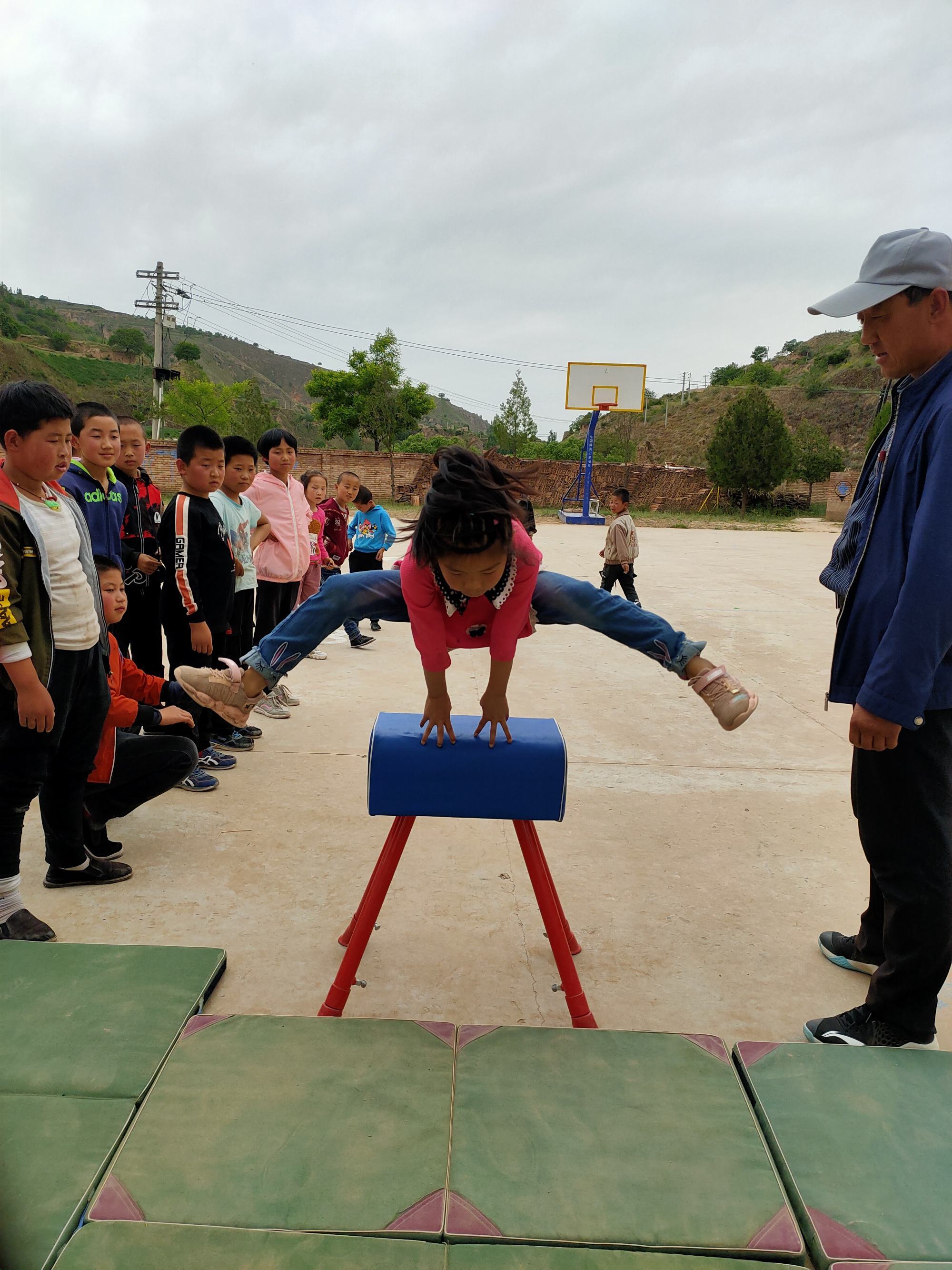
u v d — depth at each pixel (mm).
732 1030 2260
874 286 1898
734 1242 1541
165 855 3156
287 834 3352
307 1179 1634
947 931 2025
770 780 4109
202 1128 1752
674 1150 1742
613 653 6891
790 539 20641
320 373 38594
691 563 13898
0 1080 1870
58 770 2719
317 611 2045
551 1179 1657
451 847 3291
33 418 2371
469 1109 1830
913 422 1949
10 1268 1433
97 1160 1668
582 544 17094
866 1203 1628
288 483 5020
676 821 3594
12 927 2555
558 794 2039
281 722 4809
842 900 2979
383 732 2090
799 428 36000
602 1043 2064
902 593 1808
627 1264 1491
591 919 2793
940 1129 1828
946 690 1910
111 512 3660
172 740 3129
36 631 2396
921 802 1983
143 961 2354
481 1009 2307
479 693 5570
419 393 39000
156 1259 1459
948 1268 1492
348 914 2777
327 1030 2072
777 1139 1781
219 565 3885
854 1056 2047
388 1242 1516
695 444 60531
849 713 5305
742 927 2781
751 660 6621
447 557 1577
